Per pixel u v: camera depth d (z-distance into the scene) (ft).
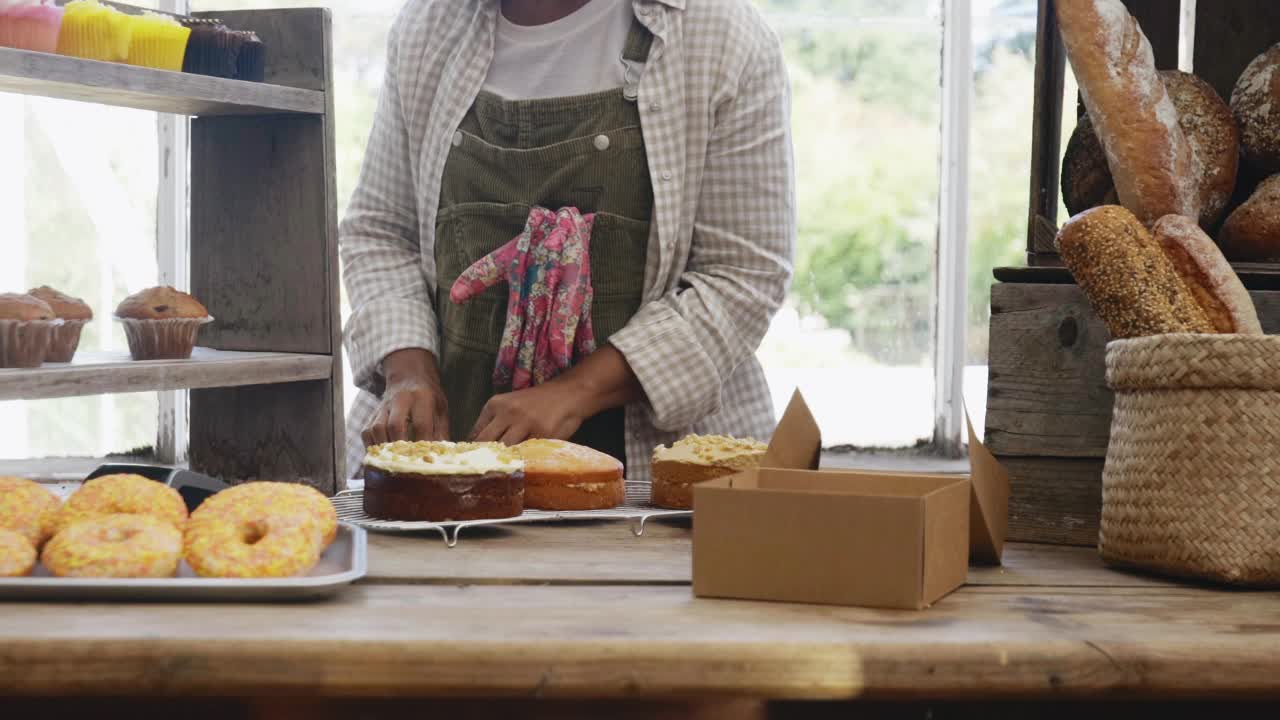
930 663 2.75
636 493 5.17
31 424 11.39
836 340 12.26
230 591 3.10
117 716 2.88
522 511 4.44
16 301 5.03
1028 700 2.94
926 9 11.89
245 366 5.29
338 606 3.12
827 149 12.07
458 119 6.30
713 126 6.14
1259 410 3.48
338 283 5.81
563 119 6.11
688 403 5.93
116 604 3.09
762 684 2.72
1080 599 3.34
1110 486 3.79
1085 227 3.87
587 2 6.25
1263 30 5.01
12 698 2.85
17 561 3.19
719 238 6.23
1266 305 4.21
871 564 3.17
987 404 4.41
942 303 12.10
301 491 3.71
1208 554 3.47
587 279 6.08
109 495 3.59
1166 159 4.19
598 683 2.71
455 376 6.32
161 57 5.52
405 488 4.22
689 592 3.36
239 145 5.86
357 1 11.55
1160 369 3.55
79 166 11.28
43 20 5.23
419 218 6.56
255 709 2.89
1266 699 2.82
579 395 5.74
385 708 2.88
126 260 11.52
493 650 2.72
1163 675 2.78
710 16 6.09
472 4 6.41
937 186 12.08
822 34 11.94
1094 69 4.27
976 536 3.75
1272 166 4.55
